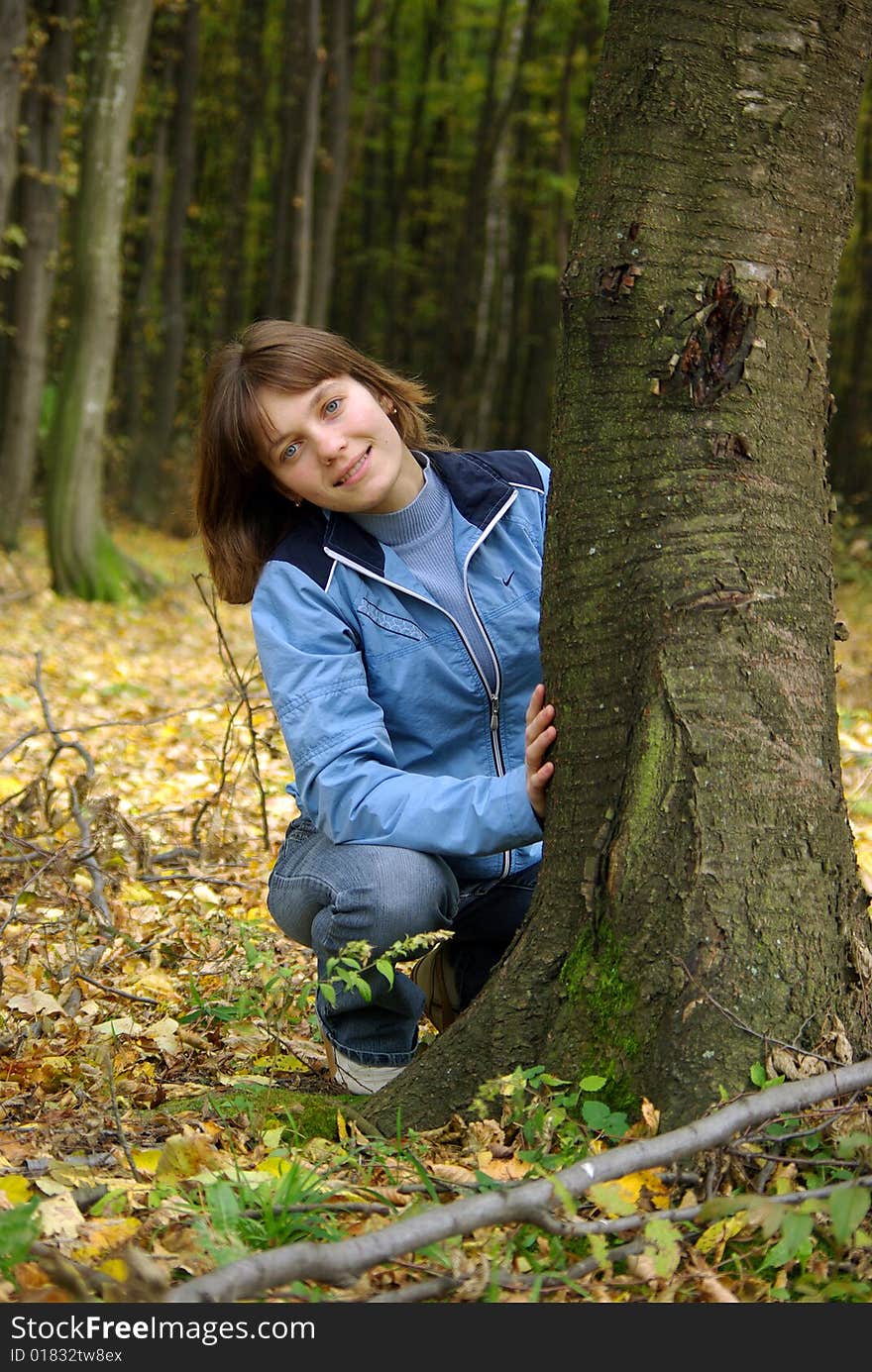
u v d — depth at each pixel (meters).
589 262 2.22
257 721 6.46
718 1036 2.06
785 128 2.15
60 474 12.53
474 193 23.89
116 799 4.01
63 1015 3.04
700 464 2.17
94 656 9.61
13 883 3.98
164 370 21.59
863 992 2.17
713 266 2.15
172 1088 2.68
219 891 4.10
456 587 2.54
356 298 26.64
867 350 25.58
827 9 2.14
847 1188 1.66
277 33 24.64
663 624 2.16
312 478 2.45
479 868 2.68
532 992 2.27
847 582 15.94
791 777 2.14
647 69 2.16
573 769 2.25
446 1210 1.73
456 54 26.50
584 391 2.24
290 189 20.92
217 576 2.67
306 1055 2.88
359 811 2.40
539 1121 2.10
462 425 24.58
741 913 2.09
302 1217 1.92
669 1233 1.77
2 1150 2.29
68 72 15.34
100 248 12.45
